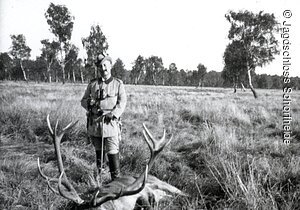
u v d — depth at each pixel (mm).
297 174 4676
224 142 6672
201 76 101500
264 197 3941
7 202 4199
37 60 87000
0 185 4645
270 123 10125
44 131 8297
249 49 43188
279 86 107000
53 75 90062
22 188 4586
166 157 6309
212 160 5562
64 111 9398
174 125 10062
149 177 4457
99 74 4863
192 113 11703
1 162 5602
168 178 5145
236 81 48688
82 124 8562
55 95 21469
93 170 5348
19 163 5523
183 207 3963
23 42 73188
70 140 7785
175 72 124375
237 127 9547
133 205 3748
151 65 116000
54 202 4039
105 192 3529
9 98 14109
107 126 4578
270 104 18297
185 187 4723
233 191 4273
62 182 3242
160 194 4266
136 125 9898
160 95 27453
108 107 4617
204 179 4875
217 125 9070
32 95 20547
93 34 56969
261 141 7371
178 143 7438
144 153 6086
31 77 88500
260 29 42781
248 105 17359
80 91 27578
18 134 8133
